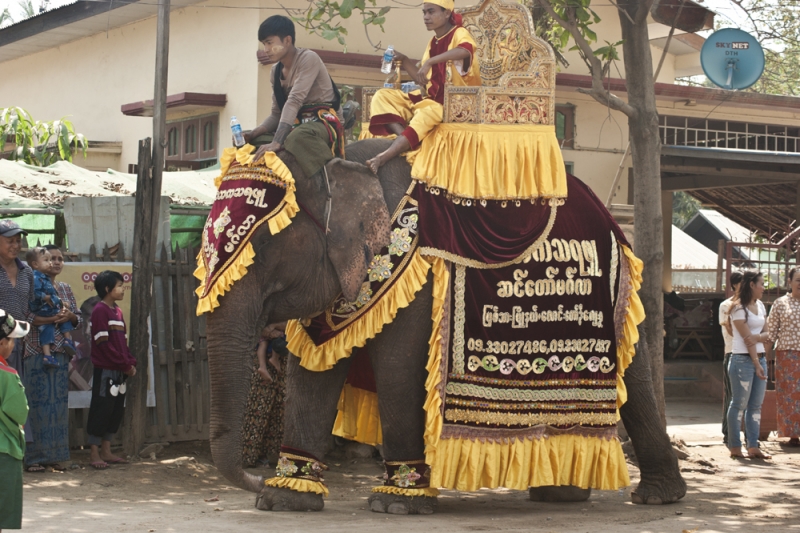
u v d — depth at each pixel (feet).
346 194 18.30
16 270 24.20
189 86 49.19
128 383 26.96
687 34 55.77
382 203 18.65
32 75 65.26
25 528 16.35
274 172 17.65
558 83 48.70
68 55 61.11
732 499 23.07
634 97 30.14
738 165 56.54
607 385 20.29
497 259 19.12
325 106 18.93
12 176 31.04
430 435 18.57
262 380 27.27
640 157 30.17
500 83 19.69
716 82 31.78
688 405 45.88
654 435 21.75
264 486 19.38
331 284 18.28
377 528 16.96
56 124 46.26
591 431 20.10
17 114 46.14
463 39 19.88
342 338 18.69
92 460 25.50
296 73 18.86
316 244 18.03
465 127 19.56
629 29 29.94
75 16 54.65
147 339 27.35
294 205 17.51
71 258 28.19
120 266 28.35
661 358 29.91
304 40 44.62
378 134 21.04
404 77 46.70
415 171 19.12
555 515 19.74
